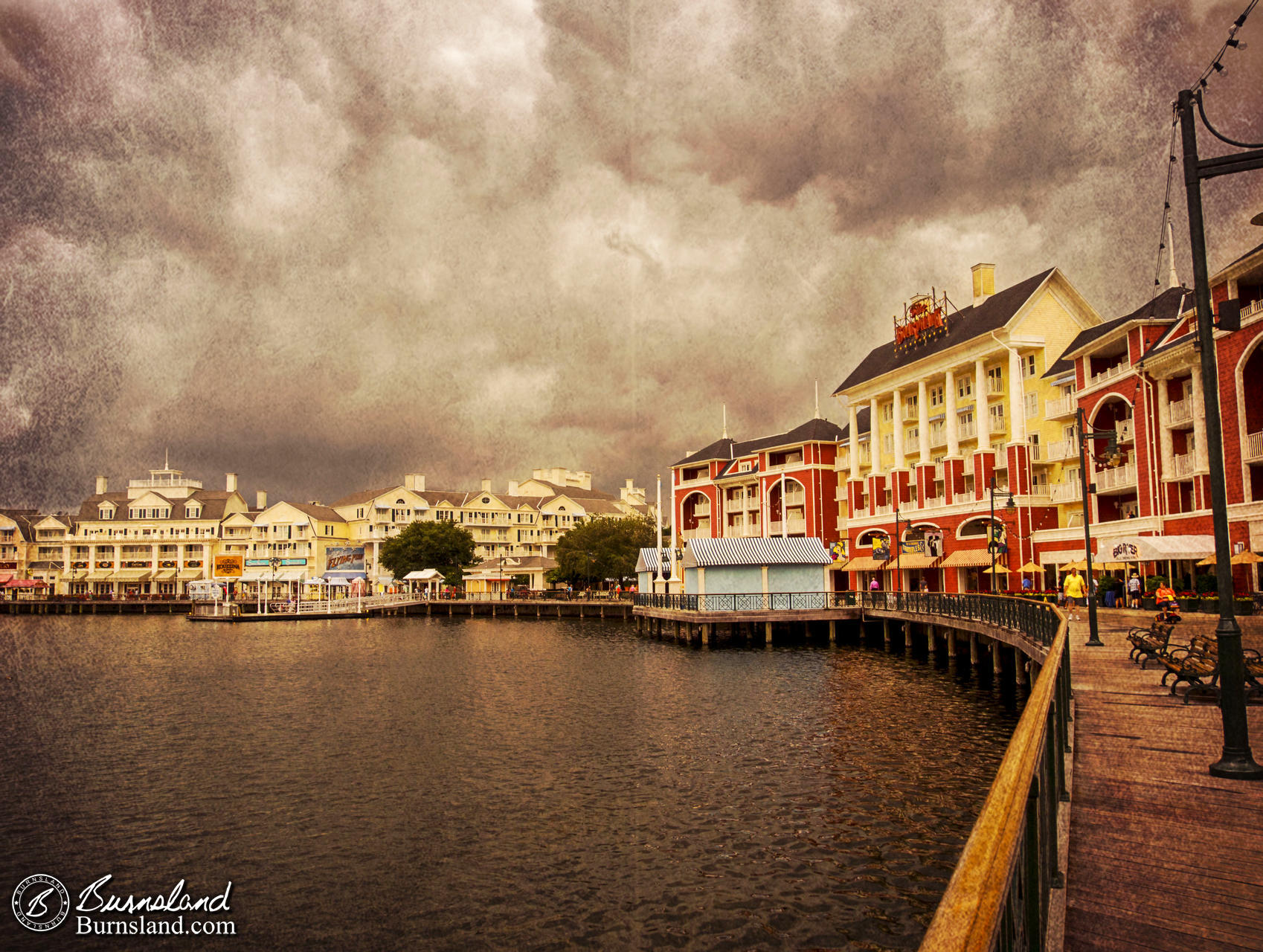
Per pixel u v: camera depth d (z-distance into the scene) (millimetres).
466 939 13344
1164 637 19641
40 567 135375
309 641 64062
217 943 13453
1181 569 43062
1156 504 45344
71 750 25500
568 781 21094
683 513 105875
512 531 147375
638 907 14094
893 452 75500
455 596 108750
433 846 16938
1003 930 3588
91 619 98812
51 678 42000
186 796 20547
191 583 120312
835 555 80312
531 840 17094
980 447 62750
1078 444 56062
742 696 33312
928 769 21281
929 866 15273
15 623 90125
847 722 27359
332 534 140125
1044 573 56594
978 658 38594
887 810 18188
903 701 31219
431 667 45406
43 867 16406
